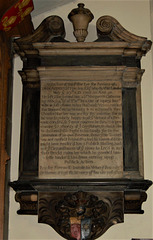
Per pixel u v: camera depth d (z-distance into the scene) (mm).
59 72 5457
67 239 5133
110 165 5191
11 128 5602
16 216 5332
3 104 5168
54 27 5512
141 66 5758
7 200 5293
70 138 5285
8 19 4957
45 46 5480
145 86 5680
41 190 5219
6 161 5227
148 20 5945
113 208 5164
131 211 5199
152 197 5348
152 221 5262
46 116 5363
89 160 5215
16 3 4762
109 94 5406
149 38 5875
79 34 5520
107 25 5496
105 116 5348
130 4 6008
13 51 5809
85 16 5523
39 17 6016
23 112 5520
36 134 5445
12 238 5262
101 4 6035
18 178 5285
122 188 5137
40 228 5285
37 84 5594
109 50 5484
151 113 5590
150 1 5980
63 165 5203
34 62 5621
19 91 5734
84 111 5367
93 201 5164
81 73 5449
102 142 5270
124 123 5418
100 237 5211
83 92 5418
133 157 5309
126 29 5930
